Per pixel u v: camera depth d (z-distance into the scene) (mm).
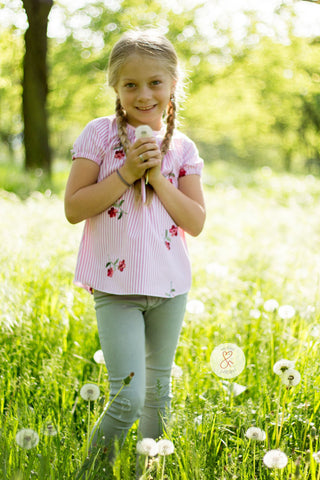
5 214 7426
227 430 2510
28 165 15125
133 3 19812
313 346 3049
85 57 20562
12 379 2920
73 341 3588
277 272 5367
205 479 2141
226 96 23156
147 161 2381
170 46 2539
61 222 7293
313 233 8727
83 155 2500
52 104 21859
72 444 2312
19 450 2152
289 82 22641
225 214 10898
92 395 2354
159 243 2482
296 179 18750
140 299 2453
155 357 2582
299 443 2564
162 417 2506
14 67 18281
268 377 3070
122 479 2207
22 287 3906
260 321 3812
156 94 2486
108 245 2479
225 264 5922
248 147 42094
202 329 3887
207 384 3188
